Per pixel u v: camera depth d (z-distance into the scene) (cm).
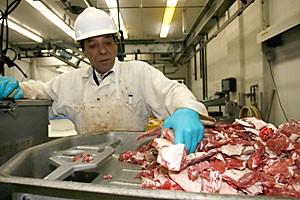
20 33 516
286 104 282
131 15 480
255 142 82
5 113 97
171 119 87
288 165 72
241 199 43
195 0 417
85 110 147
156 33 612
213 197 43
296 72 264
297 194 62
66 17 416
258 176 68
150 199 46
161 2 410
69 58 670
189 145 78
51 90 152
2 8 380
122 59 283
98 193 49
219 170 71
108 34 135
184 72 904
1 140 95
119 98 144
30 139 113
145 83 140
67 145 102
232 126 94
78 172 89
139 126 149
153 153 99
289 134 84
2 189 80
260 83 318
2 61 157
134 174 89
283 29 233
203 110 93
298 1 240
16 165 69
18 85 119
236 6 382
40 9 350
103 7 387
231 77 407
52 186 51
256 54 328
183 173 71
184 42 648
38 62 762
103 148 95
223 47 465
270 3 296
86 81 150
